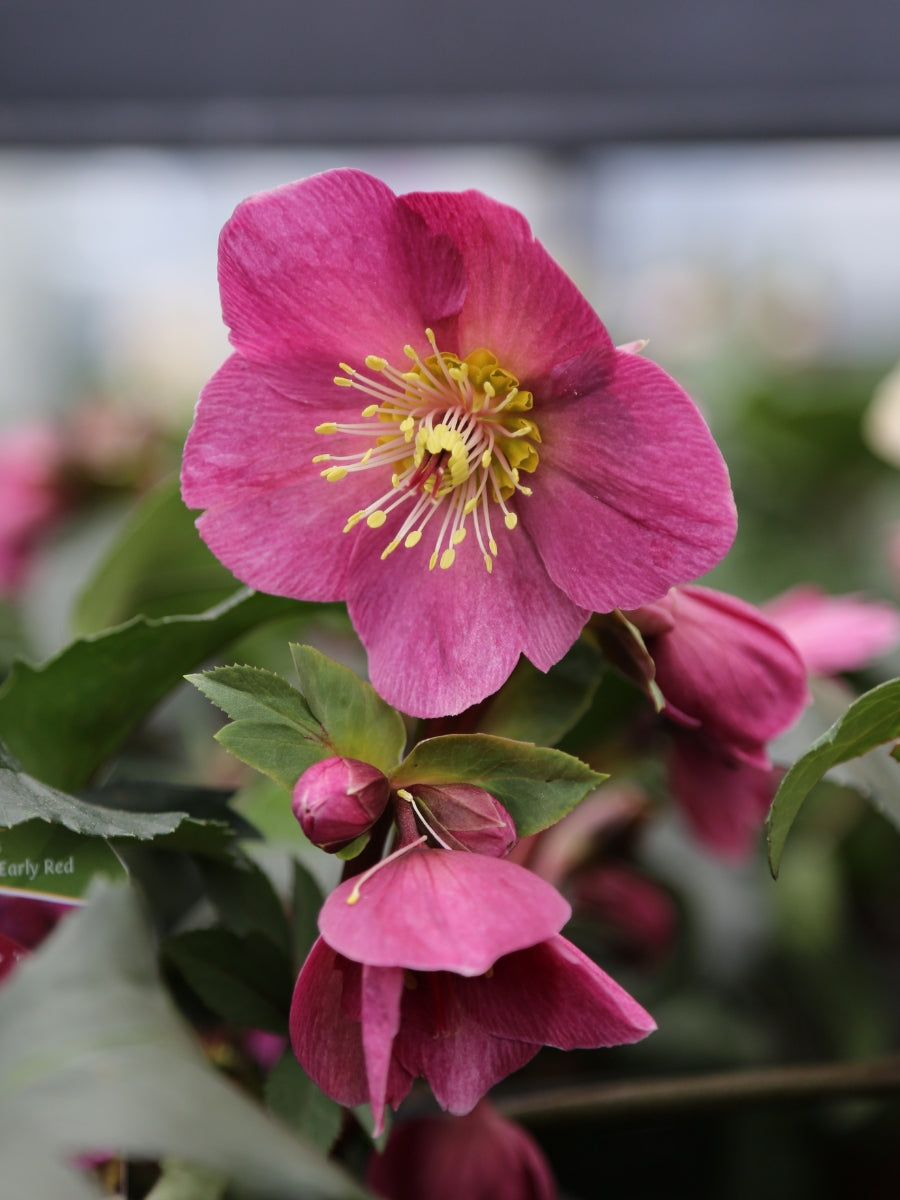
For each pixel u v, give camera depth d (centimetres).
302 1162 27
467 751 31
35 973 28
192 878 37
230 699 30
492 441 33
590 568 32
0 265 123
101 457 61
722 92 63
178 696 52
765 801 38
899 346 101
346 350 32
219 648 37
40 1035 28
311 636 51
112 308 123
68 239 123
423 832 31
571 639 32
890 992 52
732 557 65
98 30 63
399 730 31
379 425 33
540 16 63
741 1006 48
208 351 87
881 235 113
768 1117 44
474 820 30
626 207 108
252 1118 28
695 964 48
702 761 37
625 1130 44
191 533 43
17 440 62
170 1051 28
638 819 42
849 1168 44
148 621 35
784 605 39
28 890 31
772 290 94
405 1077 30
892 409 60
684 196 110
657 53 63
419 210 31
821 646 37
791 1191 44
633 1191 44
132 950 29
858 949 52
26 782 32
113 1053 28
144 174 99
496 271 31
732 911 49
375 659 32
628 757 40
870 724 32
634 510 31
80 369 127
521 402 32
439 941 28
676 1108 36
